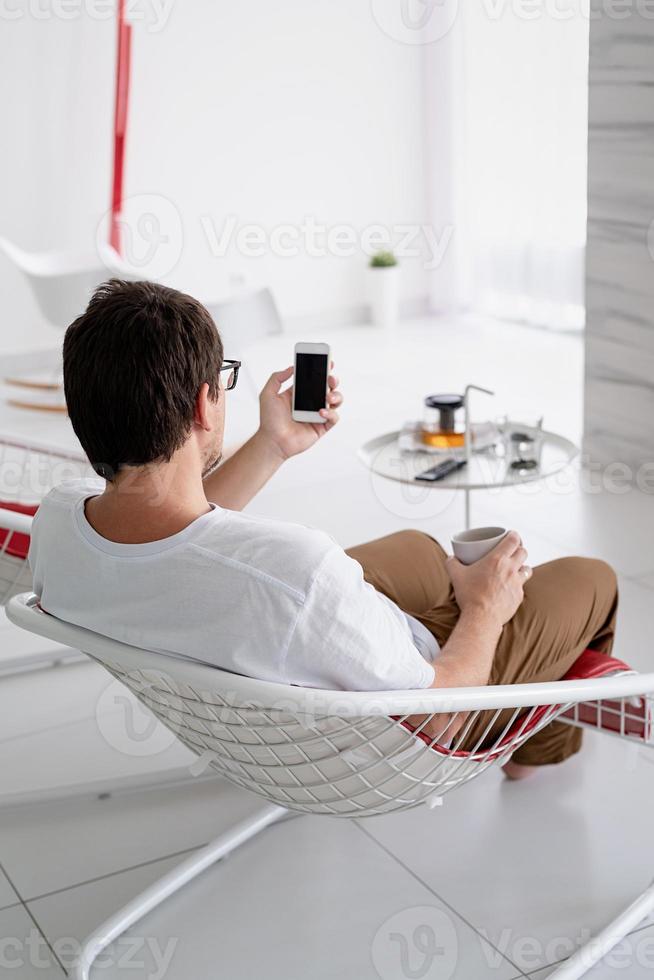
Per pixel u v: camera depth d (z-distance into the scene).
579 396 4.84
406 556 1.98
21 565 2.13
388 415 4.67
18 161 5.46
